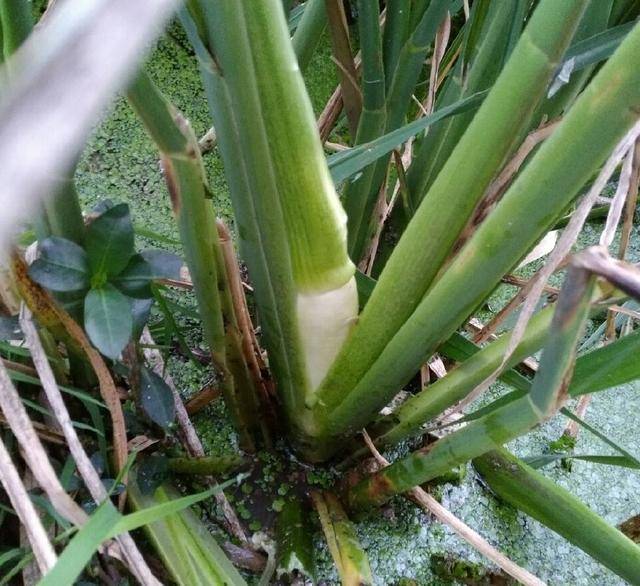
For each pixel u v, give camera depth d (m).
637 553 0.30
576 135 0.18
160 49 0.59
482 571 0.39
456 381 0.29
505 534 0.41
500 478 0.34
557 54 0.19
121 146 0.53
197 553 0.30
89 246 0.26
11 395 0.23
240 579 0.31
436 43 0.40
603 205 0.57
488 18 0.33
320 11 0.34
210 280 0.27
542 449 0.46
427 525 0.40
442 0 0.30
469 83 0.33
